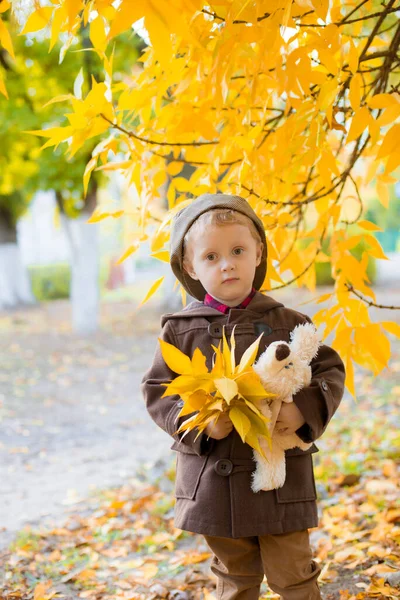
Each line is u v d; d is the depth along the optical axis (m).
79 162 12.06
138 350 12.84
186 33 1.34
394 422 6.09
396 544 3.23
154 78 2.61
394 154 1.96
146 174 2.73
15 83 10.93
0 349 13.59
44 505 4.95
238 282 2.14
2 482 5.68
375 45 3.04
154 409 2.23
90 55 10.47
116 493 5.03
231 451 2.14
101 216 2.85
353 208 3.54
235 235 2.13
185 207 2.28
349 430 6.12
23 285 22.64
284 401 2.05
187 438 2.13
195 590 3.11
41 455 6.56
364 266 2.71
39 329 16.45
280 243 2.78
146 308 19.42
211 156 2.81
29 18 1.92
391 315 13.91
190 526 2.13
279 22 2.08
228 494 2.12
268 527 2.10
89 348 13.23
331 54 2.13
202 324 2.26
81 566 3.59
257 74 2.31
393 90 2.28
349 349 2.66
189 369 1.94
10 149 11.97
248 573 2.29
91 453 6.58
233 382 1.87
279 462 2.09
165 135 2.71
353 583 2.92
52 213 36.00
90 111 2.23
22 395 9.59
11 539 4.14
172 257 2.30
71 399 9.28
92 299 15.16
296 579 2.18
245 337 2.20
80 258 14.97
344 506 3.93
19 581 3.35
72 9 1.76
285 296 19.14
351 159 2.85
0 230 22.14
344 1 2.96
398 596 2.70
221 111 2.77
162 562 3.58
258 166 2.57
